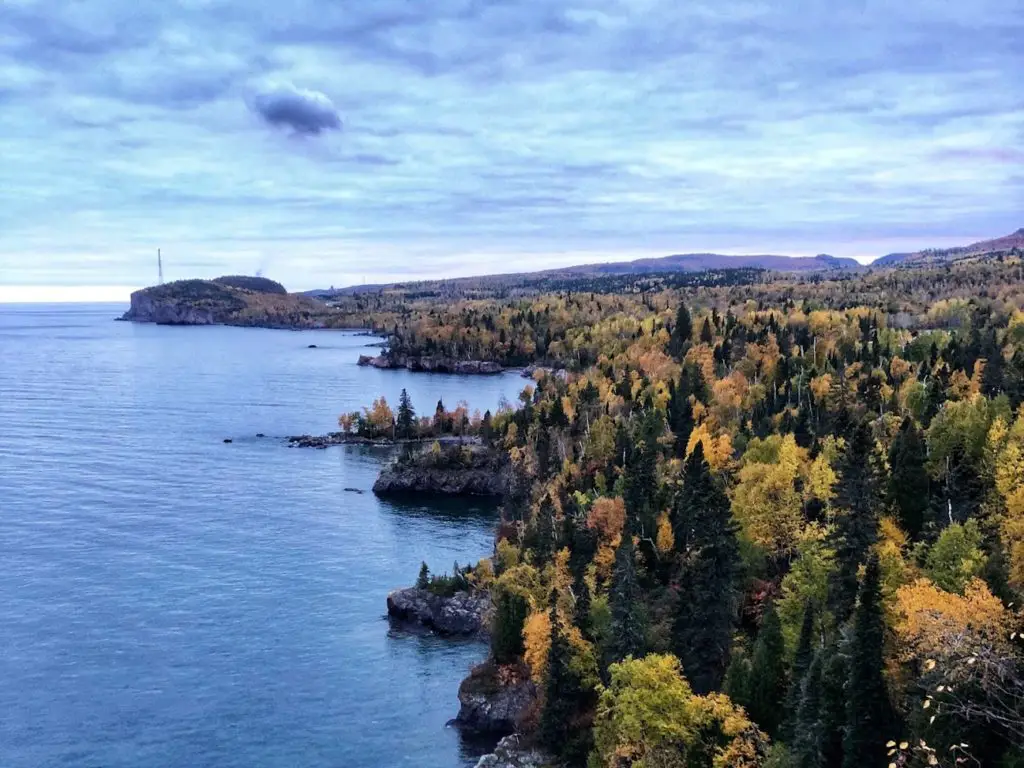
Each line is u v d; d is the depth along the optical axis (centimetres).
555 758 7994
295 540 15375
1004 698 4144
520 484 17300
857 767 5509
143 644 10875
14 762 8325
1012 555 7212
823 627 7119
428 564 14100
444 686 9925
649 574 10175
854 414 13475
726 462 12412
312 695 9669
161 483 19388
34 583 12862
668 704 6406
